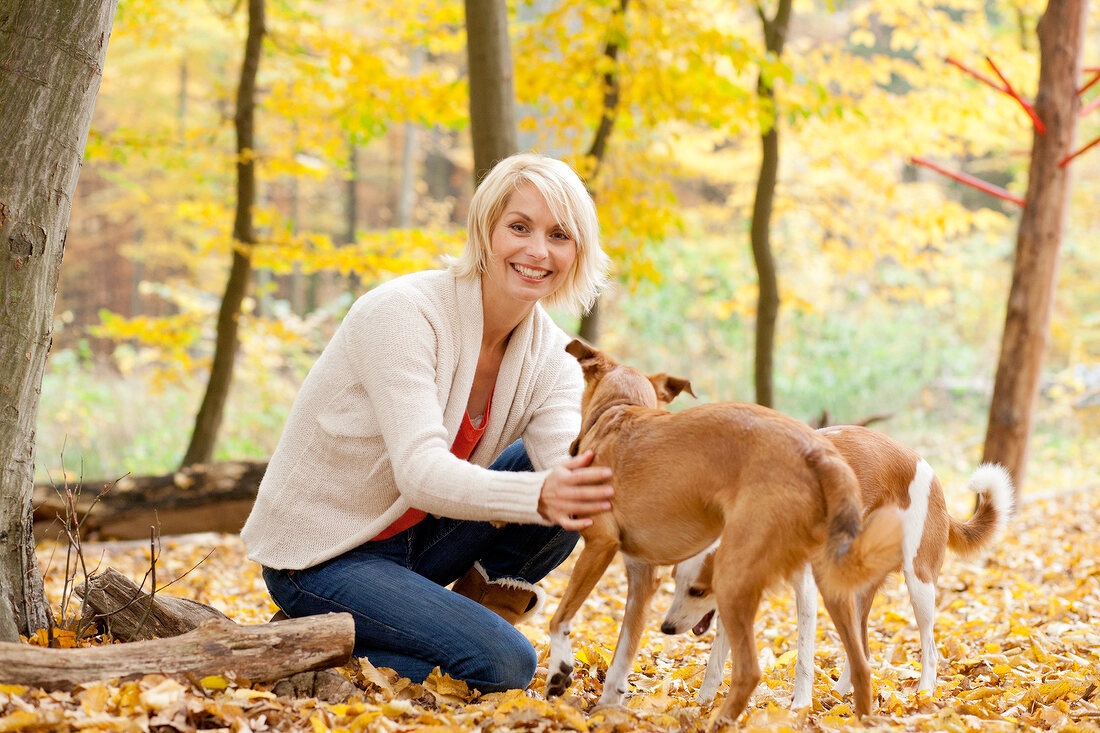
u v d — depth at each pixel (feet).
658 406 10.06
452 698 9.04
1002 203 72.33
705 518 8.54
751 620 7.97
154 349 43.86
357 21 48.39
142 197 31.83
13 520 9.32
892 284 48.96
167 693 7.54
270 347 40.81
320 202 85.25
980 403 45.42
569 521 8.43
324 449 9.49
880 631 14.43
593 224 10.12
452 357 9.57
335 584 9.48
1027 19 32.71
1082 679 10.23
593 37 26.13
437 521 10.65
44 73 9.12
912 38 28.76
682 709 8.94
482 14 19.74
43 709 7.03
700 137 35.09
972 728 8.48
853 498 7.82
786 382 43.01
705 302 47.50
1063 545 21.15
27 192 9.09
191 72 63.82
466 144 80.89
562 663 8.96
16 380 9.18
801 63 28.84
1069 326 49.88
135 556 21.25
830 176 33.09
